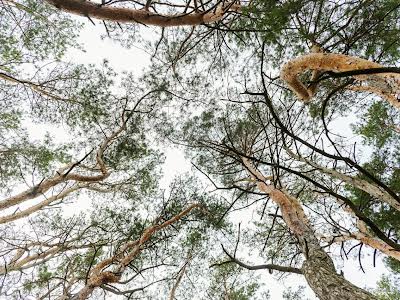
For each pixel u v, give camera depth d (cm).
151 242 865
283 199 562
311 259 452
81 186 855
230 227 969
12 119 822
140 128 927
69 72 827
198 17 457
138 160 970
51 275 757
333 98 684
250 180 827
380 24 491
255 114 830
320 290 391
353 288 371
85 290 604
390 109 815
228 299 973
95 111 843
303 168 839
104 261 707
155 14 447
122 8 446
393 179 755
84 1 428
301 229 518
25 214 721
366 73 210
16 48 731
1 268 685
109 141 842
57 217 887
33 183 638
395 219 715
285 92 682
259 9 432
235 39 638
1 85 798
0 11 709
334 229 768
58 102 840
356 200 734
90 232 883
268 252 922
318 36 494
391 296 1052
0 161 831
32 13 698
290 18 428
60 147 914
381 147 841
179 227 957
